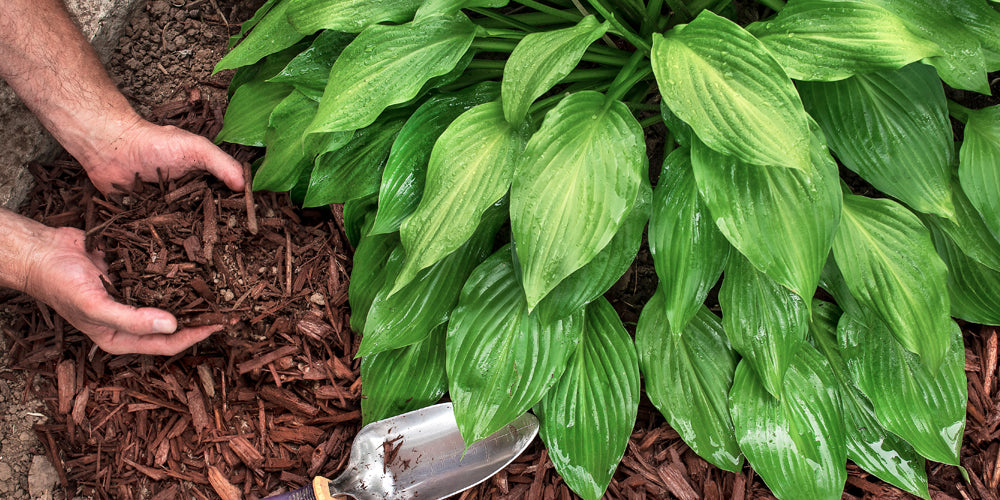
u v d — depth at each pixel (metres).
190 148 1.47
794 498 1.38
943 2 1.34
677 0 1.43
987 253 1.40
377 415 1.44
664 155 1.51
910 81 1.36
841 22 1.29
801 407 1.40
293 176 1.46
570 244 1.29
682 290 1.34
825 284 1.42
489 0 1.35
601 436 1.40
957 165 1.40
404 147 1.39
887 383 1.41
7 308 1.50
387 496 1.42
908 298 1.35
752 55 1.27
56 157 1.55
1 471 1.45
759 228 1.30
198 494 1.45
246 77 1.53
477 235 1.43
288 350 1.47
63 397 1.48
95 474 1.46
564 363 1.39
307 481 1.45
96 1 1.54
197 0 1.59
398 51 1.37
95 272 1.43
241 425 1.47
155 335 1.44
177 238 1.46
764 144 1.25
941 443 1.40
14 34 1.43
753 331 1.38
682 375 1.42
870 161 1.37
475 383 1.39
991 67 1.33
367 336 1.40
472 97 1.41
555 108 1.32
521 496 1.45
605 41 1.47
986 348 1.48
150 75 1.57
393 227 1.39
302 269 1.49
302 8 1.39
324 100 1.36
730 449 1.41
